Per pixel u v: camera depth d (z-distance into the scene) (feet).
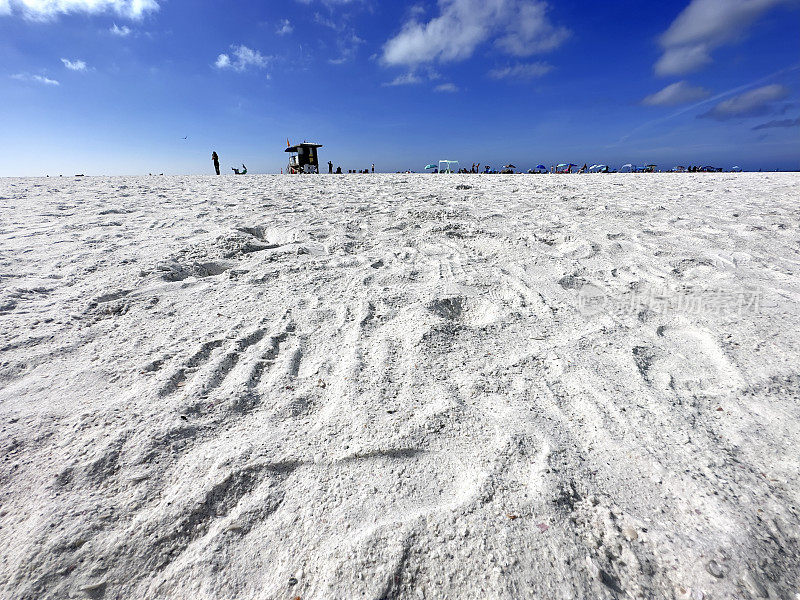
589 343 7.75
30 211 18.75
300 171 88.74
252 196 26.08
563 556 3.74
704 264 12.14
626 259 12.80
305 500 4.36
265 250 13.50
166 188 31.14
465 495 4.39
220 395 6.04
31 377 6.30
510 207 21.67
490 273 11.59
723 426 5.46
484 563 3.68
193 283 10.46
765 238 15.11
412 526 4.03
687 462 4.81
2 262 11.18
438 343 7.64
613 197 25.52
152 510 4.19
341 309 9.08
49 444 4.98
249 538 3.98
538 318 8.87
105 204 21.38
